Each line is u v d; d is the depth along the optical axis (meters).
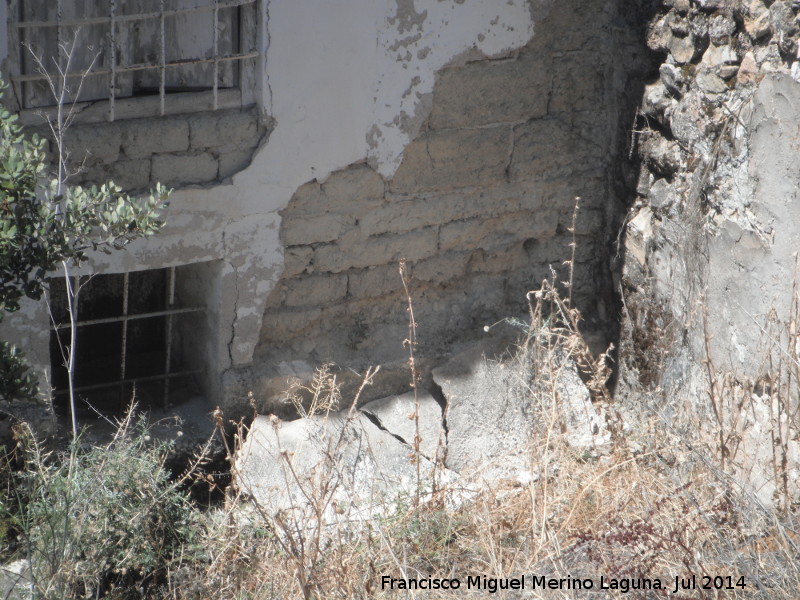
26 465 7.48
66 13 7.65
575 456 8.38
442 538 7.50
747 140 7.93
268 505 8.16
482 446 9.16
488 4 8.99
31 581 6.56
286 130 8.58
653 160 9.15
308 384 9.25
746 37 7.93
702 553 6.32
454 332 9.95
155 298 9.95
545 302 10.17
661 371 9.28
